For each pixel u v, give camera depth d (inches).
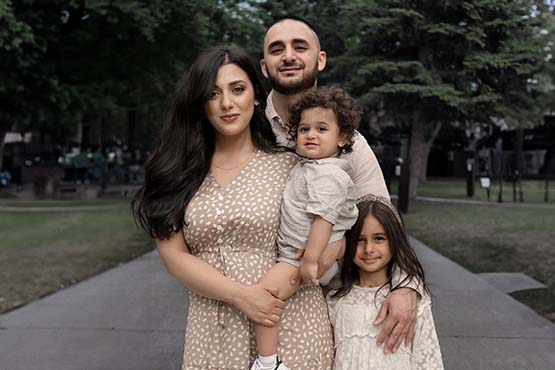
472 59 742.5
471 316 231.9
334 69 813.2
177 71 831.1
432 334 98.6
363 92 798.5
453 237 449.4
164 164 92.2
